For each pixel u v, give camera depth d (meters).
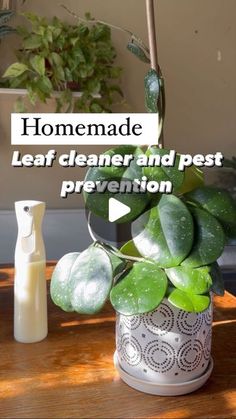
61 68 1.66
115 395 0.57
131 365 0.58
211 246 0.52
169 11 1.94
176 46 1.98
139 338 0.57
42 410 0.54
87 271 0.54
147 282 0.53
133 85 1.92
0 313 0.86
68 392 0.58
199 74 2.03
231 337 0.76
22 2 1.76
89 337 0.76
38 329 0.73
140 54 0.65
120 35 1.88
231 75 2.06
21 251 0.71
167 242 0.53
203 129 2.07
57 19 1.72
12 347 0.71
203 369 0.59
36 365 0.65
